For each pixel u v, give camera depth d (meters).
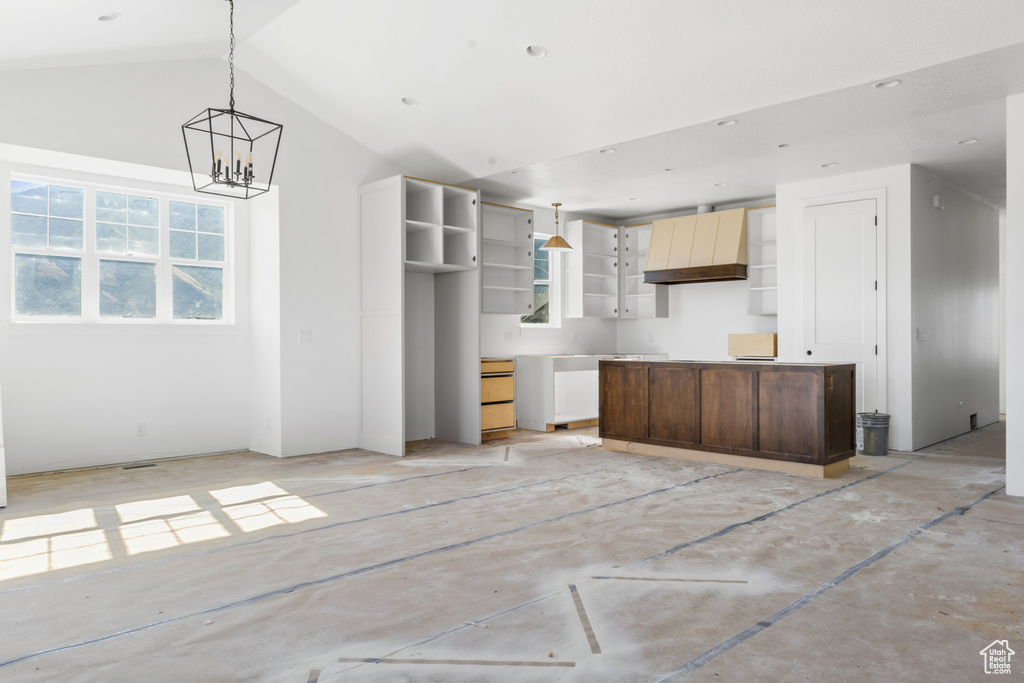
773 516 4.31
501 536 3.87
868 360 7.04
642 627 2.65
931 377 7.24
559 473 5.72
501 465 6.10
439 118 6.31
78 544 3.76
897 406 6.87
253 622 2.70
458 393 7.59
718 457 6.20
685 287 9.61
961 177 7.43
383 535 3.90
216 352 6.82
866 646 2.49
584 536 3.88
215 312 6.90
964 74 4.52
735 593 3.01
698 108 5.35
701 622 2.70
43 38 4.61
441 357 7.82
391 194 6.73
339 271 7.01
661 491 5.02
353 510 4.48
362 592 3.02
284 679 2.24
